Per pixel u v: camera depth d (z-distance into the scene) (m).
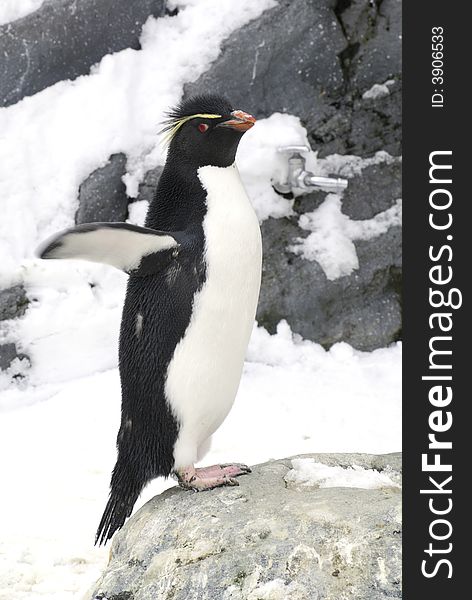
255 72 8.27
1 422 6.94
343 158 8.57
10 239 7.84
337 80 8.45
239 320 4.00
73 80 8.50
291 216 8.36
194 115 4.05
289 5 8.31
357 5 8.45
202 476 4.07
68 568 4.82
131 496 4.18
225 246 3.94
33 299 7.79
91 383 7.38
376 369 8.00
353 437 6.69
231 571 3.46
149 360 3.96
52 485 5.93
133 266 3.90
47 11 8.30
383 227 8.53
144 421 4.04
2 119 8.29
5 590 4.52
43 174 8.09
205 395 3.99
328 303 8.34
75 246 3.62
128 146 8.12
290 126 8.29
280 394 7.38
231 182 4.08
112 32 8.49
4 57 8.31
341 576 3.37
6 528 5.30
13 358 7.66
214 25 8.36
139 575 3.69
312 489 3.98
